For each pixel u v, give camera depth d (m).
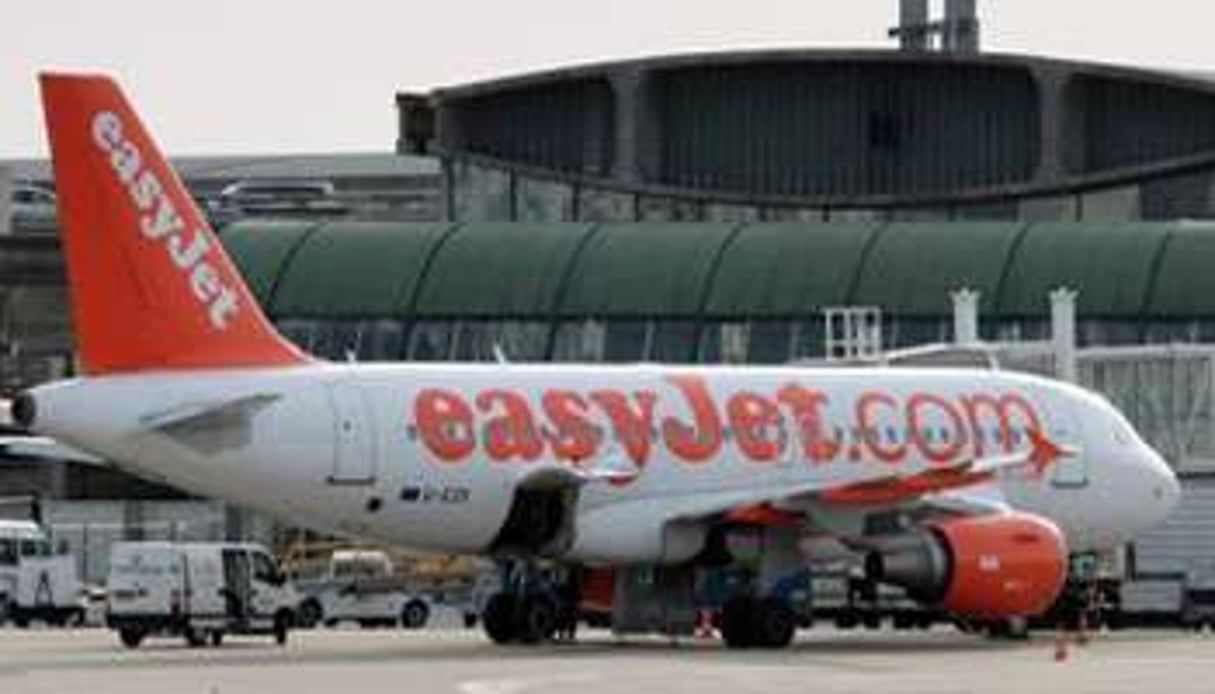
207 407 100.62
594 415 109.38
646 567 112.38
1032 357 149.88
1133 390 151.12
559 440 108.25
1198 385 149.62
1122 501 123.06
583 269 181.00
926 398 117.81
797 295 177.50
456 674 92.25
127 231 100.50
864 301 176.62
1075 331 172.88
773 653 106.62
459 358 179.00
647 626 113.50
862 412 116.00
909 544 110.38
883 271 178.12
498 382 107.81
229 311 102.56
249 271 182.88
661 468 110.69
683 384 112.25
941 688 86.38
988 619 118.44
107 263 100.25
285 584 122.31
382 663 98.75
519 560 110.69
